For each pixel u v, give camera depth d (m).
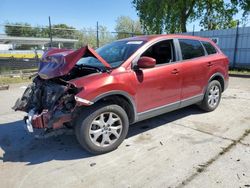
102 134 3.34
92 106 3.21
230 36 14.23
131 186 2.66
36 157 3.38
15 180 2.82
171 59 4.14
